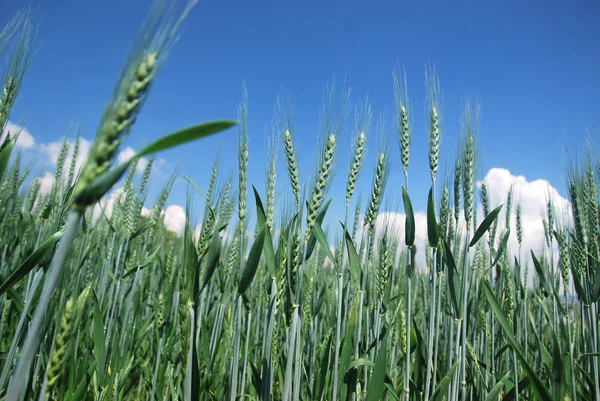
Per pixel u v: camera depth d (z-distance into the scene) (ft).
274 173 1.64
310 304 2.06
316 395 1.68
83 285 2.23
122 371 1.82
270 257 1.38
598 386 1.60
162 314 1.77
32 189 3.16
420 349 1.73
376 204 1.72
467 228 1.64
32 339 0.61
